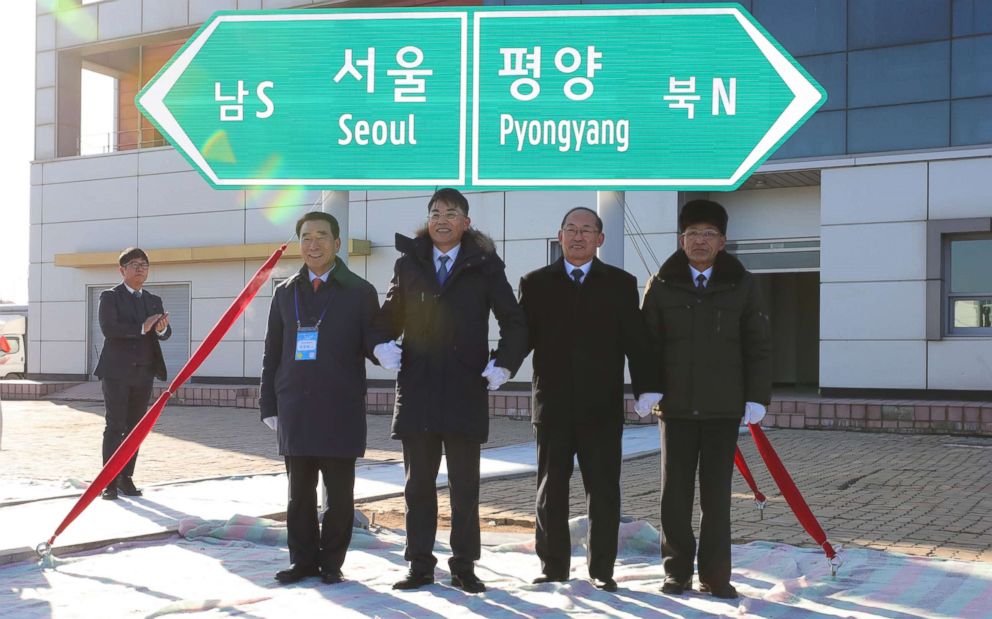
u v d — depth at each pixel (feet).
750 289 15.94
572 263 16.46
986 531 21.42
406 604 15.12
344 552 16.96
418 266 16.66
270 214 65.36
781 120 28.27
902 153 48.34
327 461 16.84
